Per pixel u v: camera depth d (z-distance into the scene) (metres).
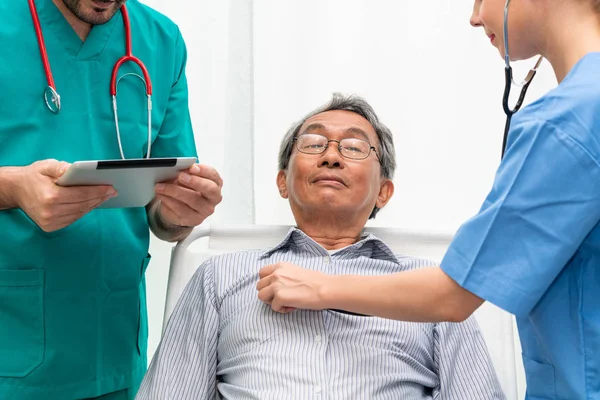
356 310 1.12
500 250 0.96
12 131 1.35
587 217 0.92
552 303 0.99
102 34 1.46
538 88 2.12
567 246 0.93
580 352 0.96
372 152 1.58
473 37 2.12
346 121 1.59
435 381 1.45
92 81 1.45
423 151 2.13
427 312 1.04
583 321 0.96
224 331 1.45
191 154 1.64
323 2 2.13
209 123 2.14
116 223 1.47
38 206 1.20
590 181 0.91
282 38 2.14
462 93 2.12
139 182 1.23
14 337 1.35
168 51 1.59
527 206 0.94
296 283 1.19
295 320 1.38
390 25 2.13
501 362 1.56
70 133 1.41
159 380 1.41
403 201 2.14
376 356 1.36
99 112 1.46
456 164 2.13
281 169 1.69
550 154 0.93
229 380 1.41
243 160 2.14
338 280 1.15
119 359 1.49
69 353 1.40
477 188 2.13
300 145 1.58
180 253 1.62
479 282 0.97
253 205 2.14
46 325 1.38
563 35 0.98
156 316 2.24
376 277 1.10
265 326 1.39
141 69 1.51
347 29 2.13
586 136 0.92
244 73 2.14
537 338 1.04
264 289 1.26
